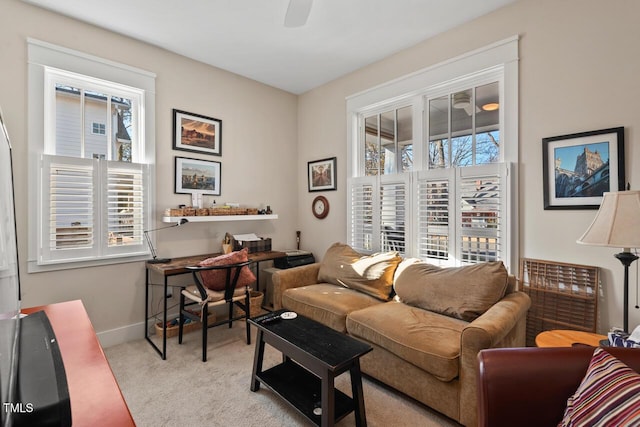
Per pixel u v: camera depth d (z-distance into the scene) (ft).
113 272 9.18
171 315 10.40
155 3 7.85
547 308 7.34
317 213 13.20
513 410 3.75
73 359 3.59
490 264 7.36
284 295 9.66
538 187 7.60
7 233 3.35
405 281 8.47
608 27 6.68
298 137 14.12
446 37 9.23
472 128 8.98
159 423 5.84
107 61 8.98
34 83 7.90
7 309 2.93
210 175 11.30
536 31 7.60
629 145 6.43
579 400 3.38
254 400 6.55
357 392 5.61
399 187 10.34
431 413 6.17
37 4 7.87
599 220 5.11
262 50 10.25
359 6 8.04
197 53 10.44
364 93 11.34
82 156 8.82
